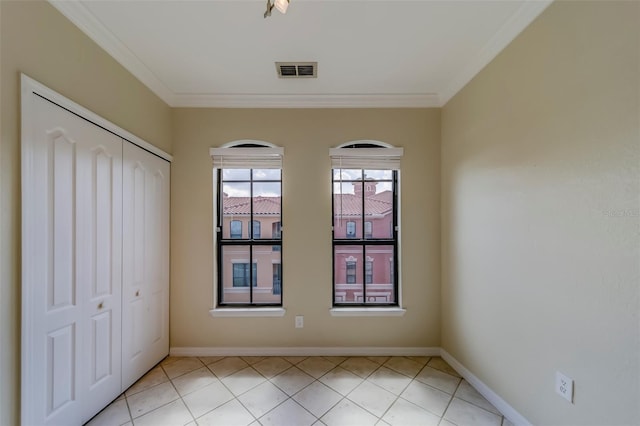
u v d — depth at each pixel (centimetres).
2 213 119
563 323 135
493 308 185
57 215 144
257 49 191
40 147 135
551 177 141
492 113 187
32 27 131
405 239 260
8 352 121
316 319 257
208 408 181
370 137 259
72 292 154
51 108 140
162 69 213
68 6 147
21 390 125
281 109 260
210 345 254
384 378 216
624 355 110
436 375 221
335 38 180
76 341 156
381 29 171
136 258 208
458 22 166
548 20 143
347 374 222
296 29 171
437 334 257
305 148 260
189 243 255
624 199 110
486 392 191
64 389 149
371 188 272
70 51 152
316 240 259
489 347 189
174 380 212
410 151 261
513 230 168
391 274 272
